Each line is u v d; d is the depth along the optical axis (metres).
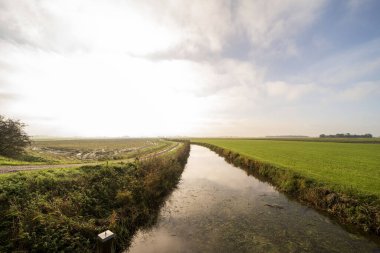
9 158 23.06
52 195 10.56
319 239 10.18
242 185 20.67
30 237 7.70
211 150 66.50
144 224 11.80
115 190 13.45
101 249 6.97
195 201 15.83
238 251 9.18
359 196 12.55
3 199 8.81
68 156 36.72
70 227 8.99
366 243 9.80
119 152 47.09
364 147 56.88
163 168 20.30
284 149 49.91
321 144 73.38
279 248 9.41
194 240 10.12
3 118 25.59
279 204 15.11
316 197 14.47
